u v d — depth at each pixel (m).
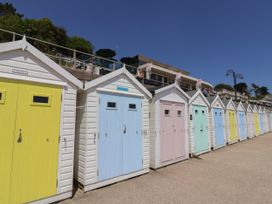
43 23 26.16
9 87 4.27
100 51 23.11
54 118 4.90
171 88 8.94
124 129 6.64
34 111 4.59
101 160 5.88
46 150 4.71
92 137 5.71
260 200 5.07
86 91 5.73
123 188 5.79
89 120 5.68
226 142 14.62
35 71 4.64
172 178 6.77
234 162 9.18
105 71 12.36
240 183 6.32
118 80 6.57
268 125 27.73
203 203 4.88
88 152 5.59
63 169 4.98
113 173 6.17
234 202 4.95
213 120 12.94
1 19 24.72
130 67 14.77
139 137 7.16
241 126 17.94
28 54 4.56
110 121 6.23
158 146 8.02
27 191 4.38
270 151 12.23
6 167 4.14
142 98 7.43
